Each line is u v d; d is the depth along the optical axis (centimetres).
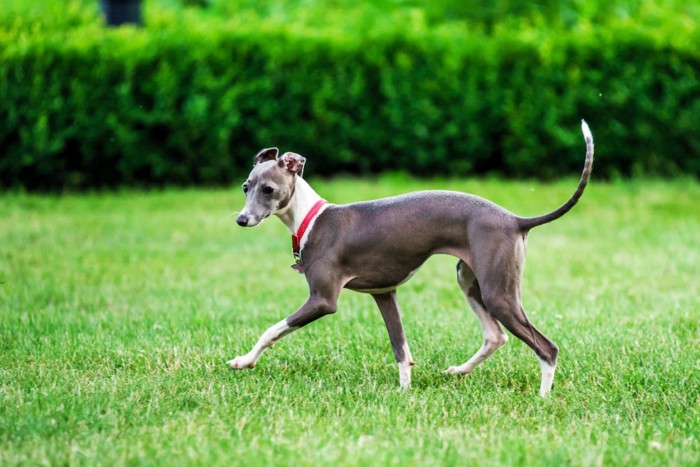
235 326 866
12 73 1493
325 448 555
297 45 1603
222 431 589
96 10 1883
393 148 1648
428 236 657
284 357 769
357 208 674
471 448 563
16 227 1292
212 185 1627
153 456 545
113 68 1533
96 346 787
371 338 827
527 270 1105
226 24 1655
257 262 1141
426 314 915
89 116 1528
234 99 1581
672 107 1606
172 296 980
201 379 700
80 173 1580
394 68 1630
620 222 1352
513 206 1427
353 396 677
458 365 757
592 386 690
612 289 1009
